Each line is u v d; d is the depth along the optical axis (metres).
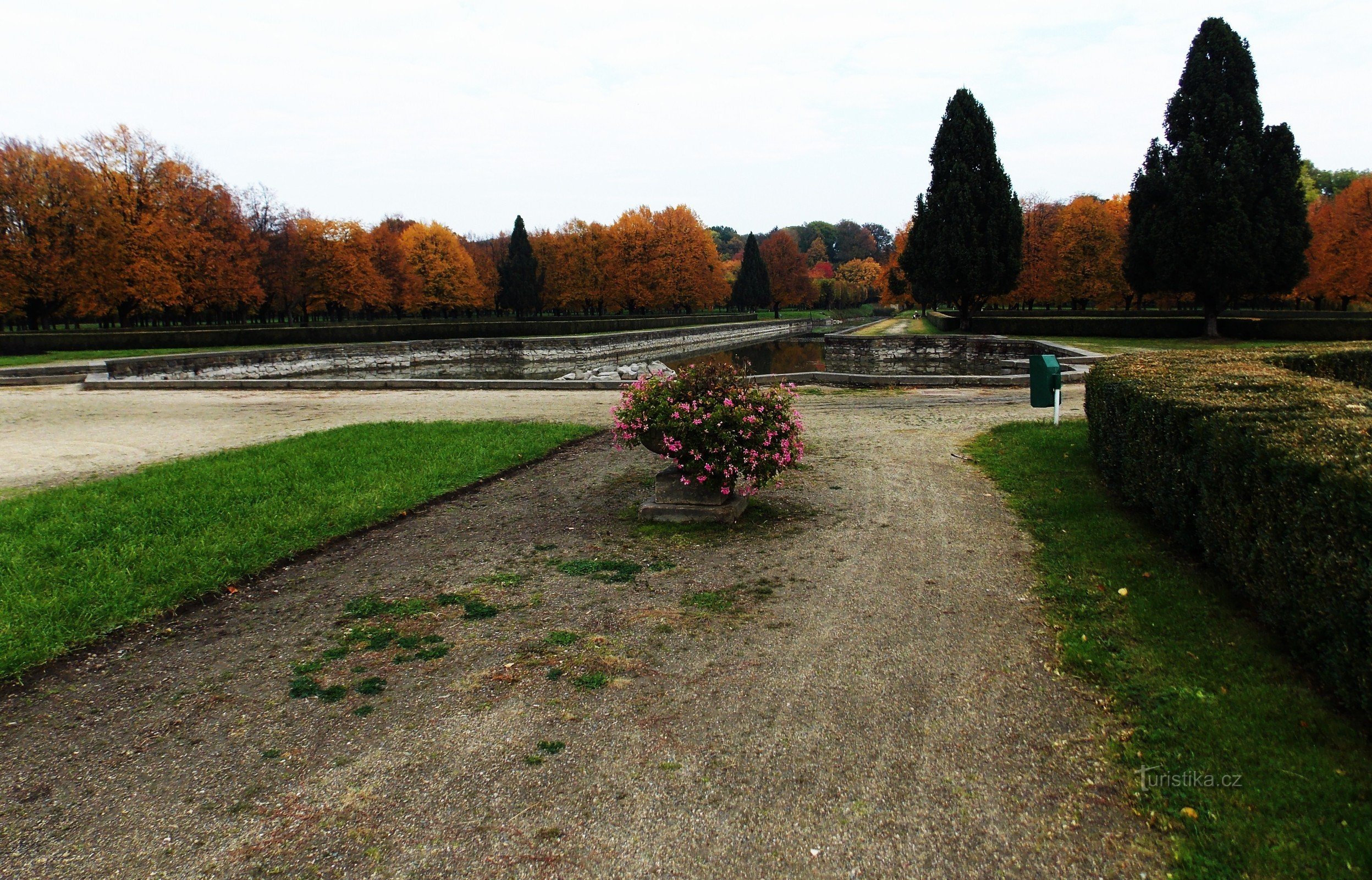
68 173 32.72
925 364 35.47
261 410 15.98
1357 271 37.62
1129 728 3.58
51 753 3.61
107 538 6.46
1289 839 2.75
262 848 2.95
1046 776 3.28
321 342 38.97
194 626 5.04
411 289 59.25
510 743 3.64
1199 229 30.36
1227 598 4.85
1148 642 4.38
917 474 9.09
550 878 2.77
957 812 3.08
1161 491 5.89
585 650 4.60
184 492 7.94
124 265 35.41
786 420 7.22
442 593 5.57
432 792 3.28
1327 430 4.29
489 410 15.72
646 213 69.31
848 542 6.58
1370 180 37.59
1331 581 3.45
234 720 3.88
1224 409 5.15
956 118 40.66
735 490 7.77
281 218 53.25
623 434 7.29
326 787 3.32
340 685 4.22
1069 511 7.12
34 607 4.99
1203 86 30.14
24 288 31.66
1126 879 2.68
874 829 3.00
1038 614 4.95
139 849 2.95
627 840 2.97
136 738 3.73
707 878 2.77
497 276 73.00
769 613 5.12
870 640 4.68
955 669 4.27
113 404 17.03
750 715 3.85
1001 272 40.97
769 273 87.56
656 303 67.62
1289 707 3.57
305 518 7.11
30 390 19.83
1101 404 8.01
